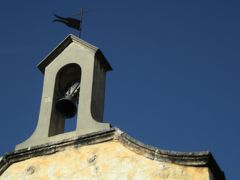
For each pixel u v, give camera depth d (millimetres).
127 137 18469
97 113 19828
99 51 20672
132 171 17938
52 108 20328
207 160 17219
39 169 19078
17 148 19750
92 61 20516
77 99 20781
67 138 19219
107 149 18641
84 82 20172
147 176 17656
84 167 18531
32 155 19469
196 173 17250
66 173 18641
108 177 18047
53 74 21000
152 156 17953
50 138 19547
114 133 18766
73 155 18922
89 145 18938
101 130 18953
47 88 20781
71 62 20812
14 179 19219
